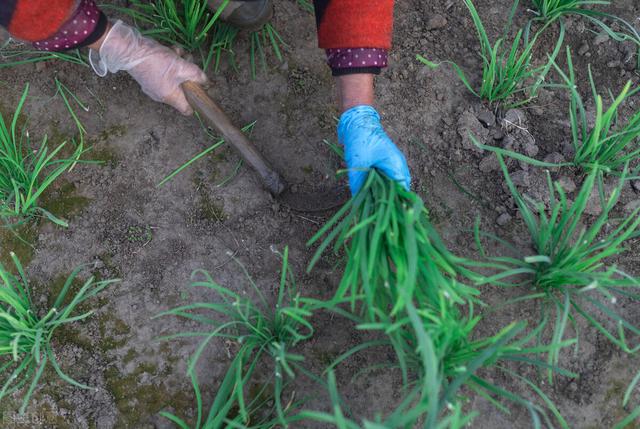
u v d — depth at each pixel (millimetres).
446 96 1384
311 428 1234
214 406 1170
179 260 1312
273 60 1407
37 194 1289
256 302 1289
